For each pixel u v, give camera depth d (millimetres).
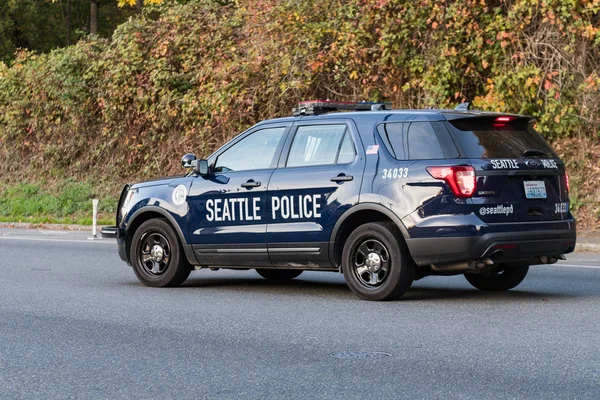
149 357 8969
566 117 23781
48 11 46375
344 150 12609
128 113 32938
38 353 9219
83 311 11859
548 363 8398
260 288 14141
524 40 24234
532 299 12406
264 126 13516
